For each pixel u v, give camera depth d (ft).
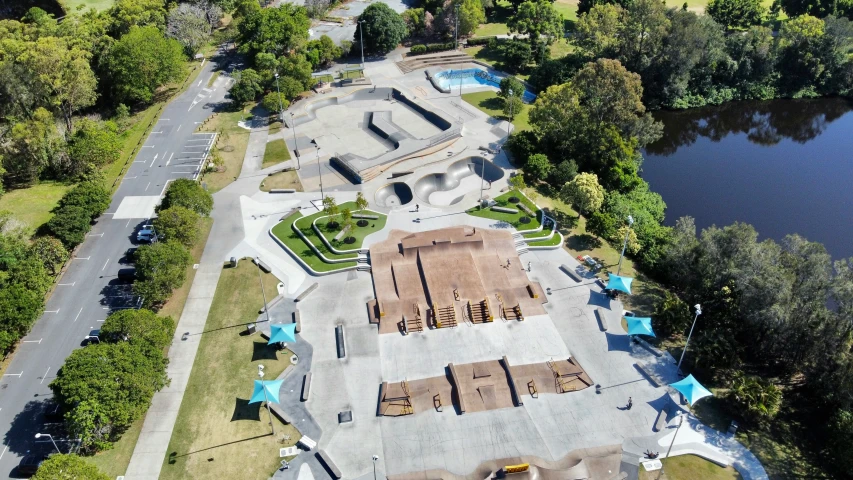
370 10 574.56
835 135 522.88
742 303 281.95
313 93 528.63
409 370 280.72
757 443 249.55
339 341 293.23
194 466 241.35
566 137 424.87
